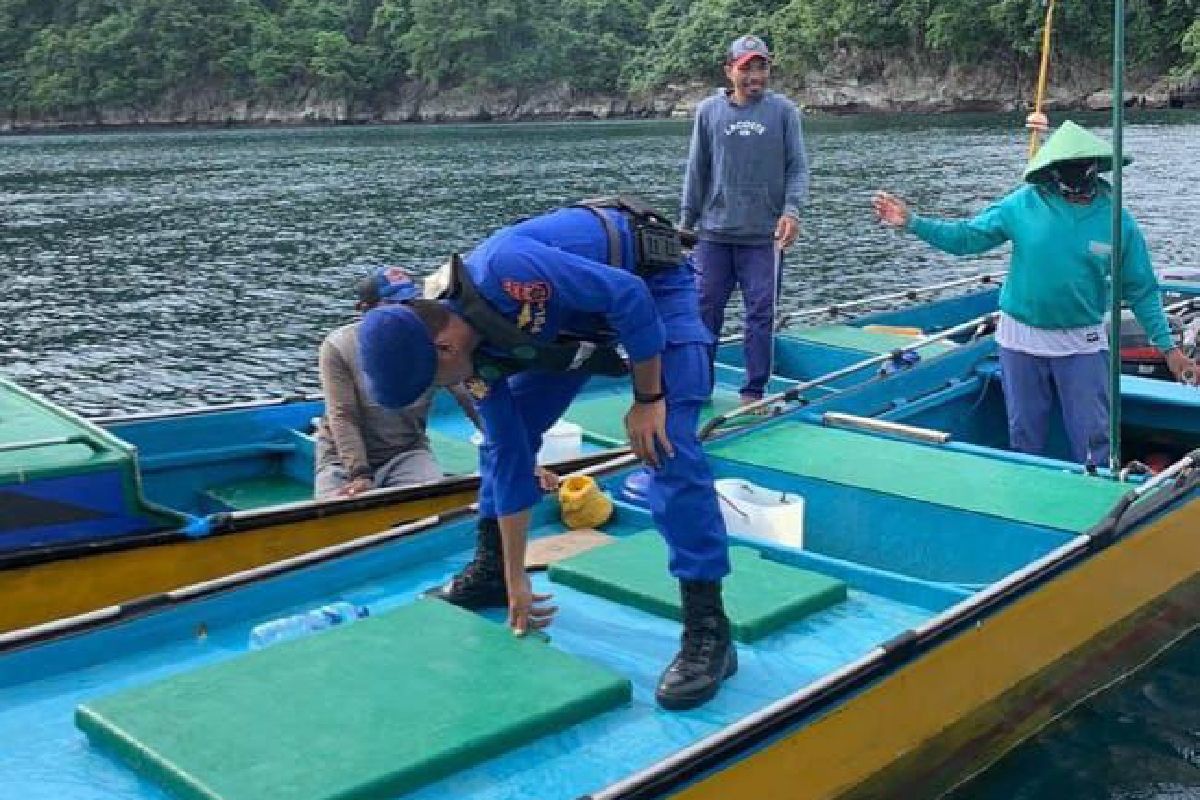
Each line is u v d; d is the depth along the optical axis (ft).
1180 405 23.85
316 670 12.89
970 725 15.11
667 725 12.67
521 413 13.55
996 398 27.45
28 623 17.16
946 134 179.01
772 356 26.30
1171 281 34.88
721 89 25.26
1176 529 18.95
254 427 24.48
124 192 123.44
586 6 313.53
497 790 11.44
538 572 16.46
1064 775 15.70
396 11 323.98
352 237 87.86
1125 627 18.02
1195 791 15.46
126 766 11.74
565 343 11.88
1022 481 19.26
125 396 45.62
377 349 11.01
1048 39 25.76
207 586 14.99
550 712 12.23
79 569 17.47
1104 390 21.38
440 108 324.19
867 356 29.12
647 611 15.16
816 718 12.84
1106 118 190.49
